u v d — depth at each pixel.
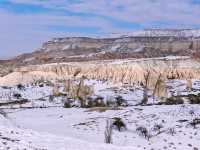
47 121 70.88
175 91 146.75
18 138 28.66
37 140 29.70
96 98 122.19
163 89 111.00
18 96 158.00
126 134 54.22
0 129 30.81
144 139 51.78
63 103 120.25
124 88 172.25
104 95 144.88
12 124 39.69
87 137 54.44
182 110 66.00
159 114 64.25
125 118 64.81
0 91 173.50
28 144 27.02
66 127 63.28
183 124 56.03
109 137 47.66
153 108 71.38
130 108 75.62
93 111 78.38
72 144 30.36
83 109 85.62
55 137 32.66
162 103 88.25
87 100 119.25
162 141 48.44
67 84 155.62
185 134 50.75
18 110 91.50
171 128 54.06
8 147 24.08
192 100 87.19
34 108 96.19
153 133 53.84
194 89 159.88
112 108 79.06
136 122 61.06
